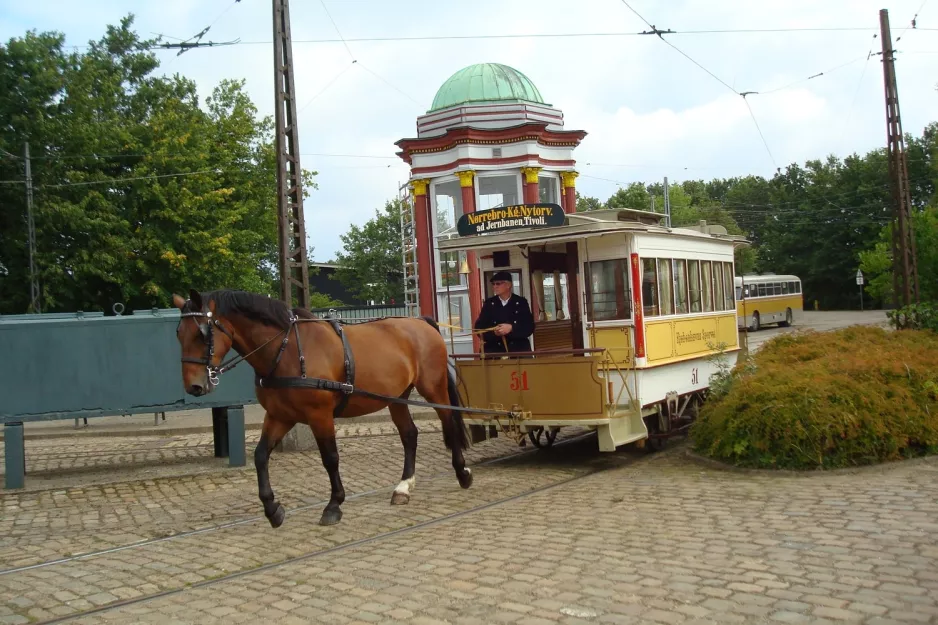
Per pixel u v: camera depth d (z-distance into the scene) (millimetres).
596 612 5043
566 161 24875
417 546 6926
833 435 9320
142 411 11555
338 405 8250
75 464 13391
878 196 65750
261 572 6434
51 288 26750
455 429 9531
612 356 10711
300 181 14328
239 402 12156
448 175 24125
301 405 7789
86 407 11297
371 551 6871
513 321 10938
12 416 10953
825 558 5891
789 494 8164
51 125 26266
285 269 13906
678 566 5887
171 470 12078
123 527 8523
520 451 12422
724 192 103750
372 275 53219
